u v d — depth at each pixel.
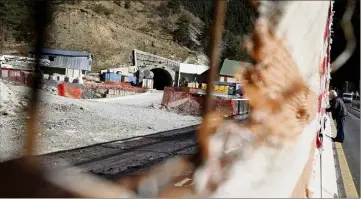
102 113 19.53
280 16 2.50
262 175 2.37
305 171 2.77
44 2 2.00
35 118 2.15
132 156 9.16
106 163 7.90
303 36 2.61
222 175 2.43
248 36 2.58
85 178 2.44
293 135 2.55
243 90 2.57
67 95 28.72
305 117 2.72
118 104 27.41
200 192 2.46
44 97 2.19
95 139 12.02
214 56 2.64
